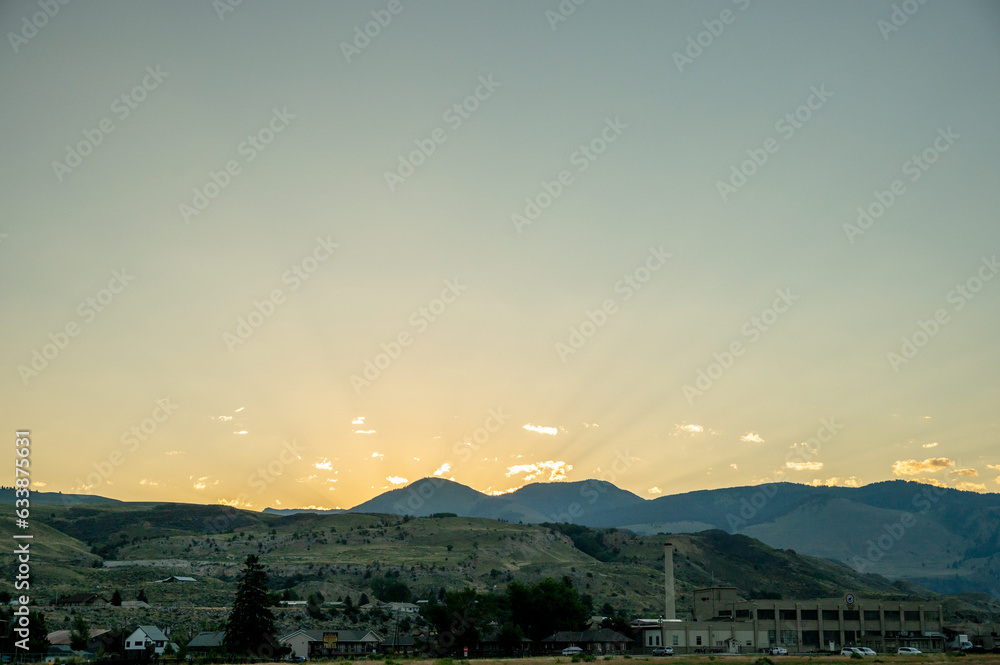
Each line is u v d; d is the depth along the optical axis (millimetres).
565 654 156500
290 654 145125
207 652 143250
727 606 186500
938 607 184750
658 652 159250
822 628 178000
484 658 142250
